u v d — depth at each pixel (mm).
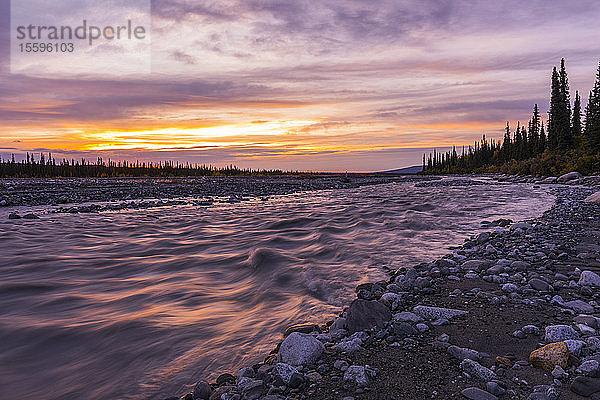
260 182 51062
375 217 16156
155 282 7266
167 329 4930
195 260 9078
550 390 2799
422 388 3000
